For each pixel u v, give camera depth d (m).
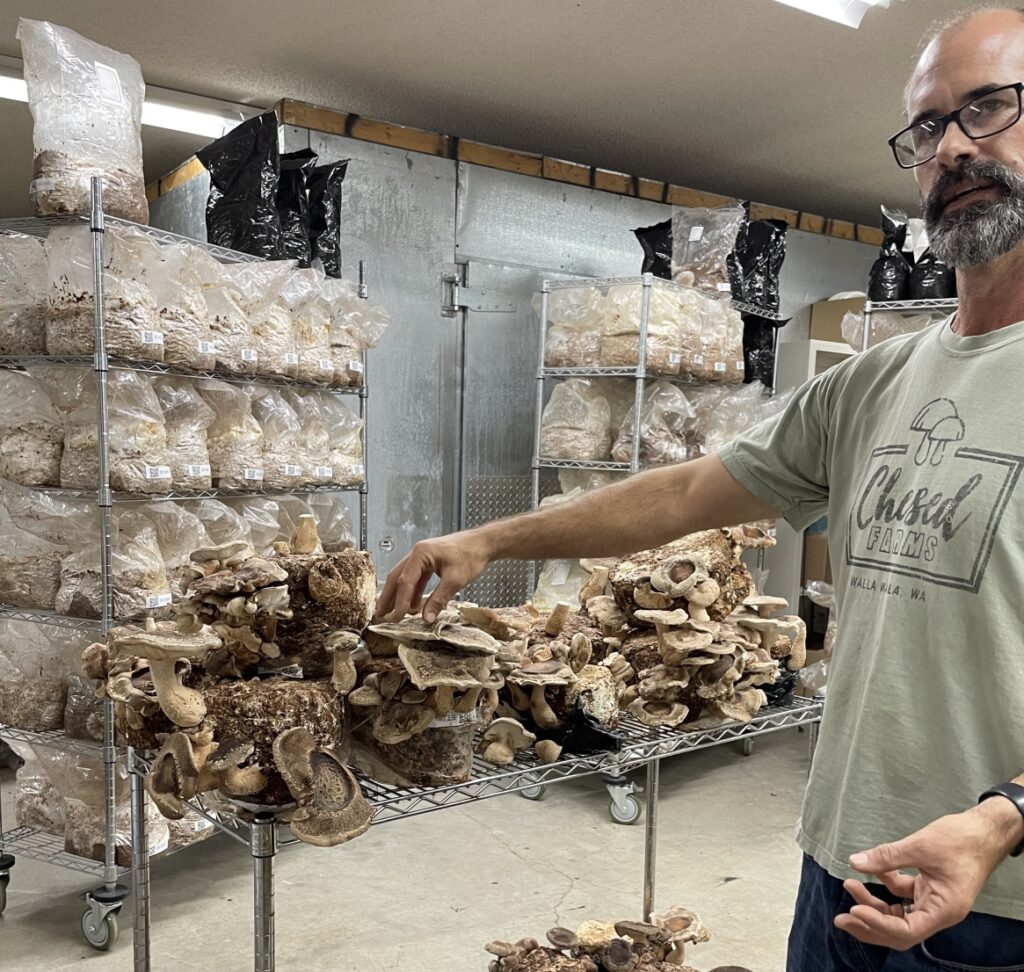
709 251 4.12
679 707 1.92
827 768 1.26
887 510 1.20
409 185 3.90
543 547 1.53
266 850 1.37
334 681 1.46
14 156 4.62
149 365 2.51
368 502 3.92
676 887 2.83
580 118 3.96
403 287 3.94
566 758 1.74
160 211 4.73
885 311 3.54
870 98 3.64
